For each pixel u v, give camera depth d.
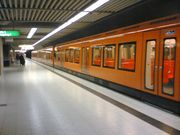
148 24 8.02
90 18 12.60
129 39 9.40
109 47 11.52
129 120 6.09
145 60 8.17
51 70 24.42
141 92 8.43
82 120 6.10
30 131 5.29
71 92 10.23
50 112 6.89
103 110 7.09
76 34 21.72
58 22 14.08
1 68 19.81
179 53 6.48
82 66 16.31
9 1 8.51
